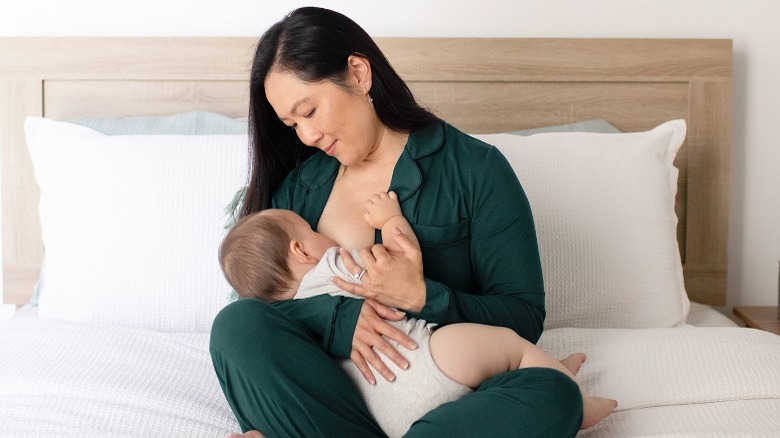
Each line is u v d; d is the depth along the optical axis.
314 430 1.27
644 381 1.48
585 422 1.32
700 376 1.47
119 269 1.95
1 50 2.45
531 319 1.44
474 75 2.44
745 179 2.55
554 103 2.46
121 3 2.49
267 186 1.61
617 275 1.99
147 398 1.43
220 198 1.99
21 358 1.57
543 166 2.06
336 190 1.55
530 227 1.50
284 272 1.42
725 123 2.45
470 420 1.19
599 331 1.72
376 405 1.31
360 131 1.45
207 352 1.64
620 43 2.44
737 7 2.49
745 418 1.33
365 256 1.35
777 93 2.52
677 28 2.49
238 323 1.29
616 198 2.04
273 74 1.43
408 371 1.29
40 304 2.02
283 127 1.58
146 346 1.64
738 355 1.53
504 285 1.46
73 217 2.00
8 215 2.46
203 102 2.46
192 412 1.42
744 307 2.48
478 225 1.47
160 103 2.46
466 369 1.28
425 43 2.43
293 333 1.31
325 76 1.40
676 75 2.44
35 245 2.46
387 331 1.32
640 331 1.71
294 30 1.42
